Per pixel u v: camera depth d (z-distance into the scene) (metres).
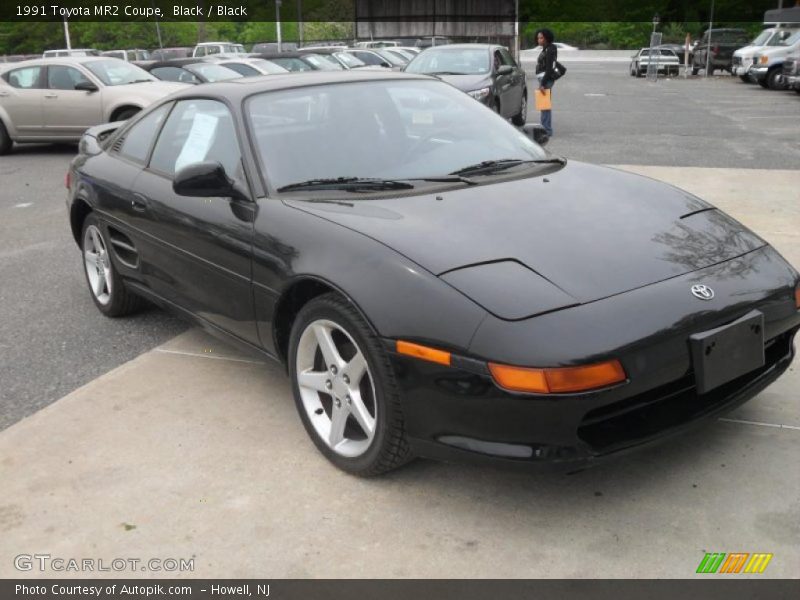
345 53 23.92
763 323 2.77
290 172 3.41
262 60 17.33
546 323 2.46
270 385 3.84
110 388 3.86
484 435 2.52
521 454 2.48
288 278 3.04
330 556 2.57
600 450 2.51
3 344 4.56
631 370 2.47
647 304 2.57
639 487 2.85
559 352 2.40
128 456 3.22
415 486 2.93
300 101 3.74
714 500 2.75
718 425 3.23
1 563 2.62
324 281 2.86
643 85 25.95
